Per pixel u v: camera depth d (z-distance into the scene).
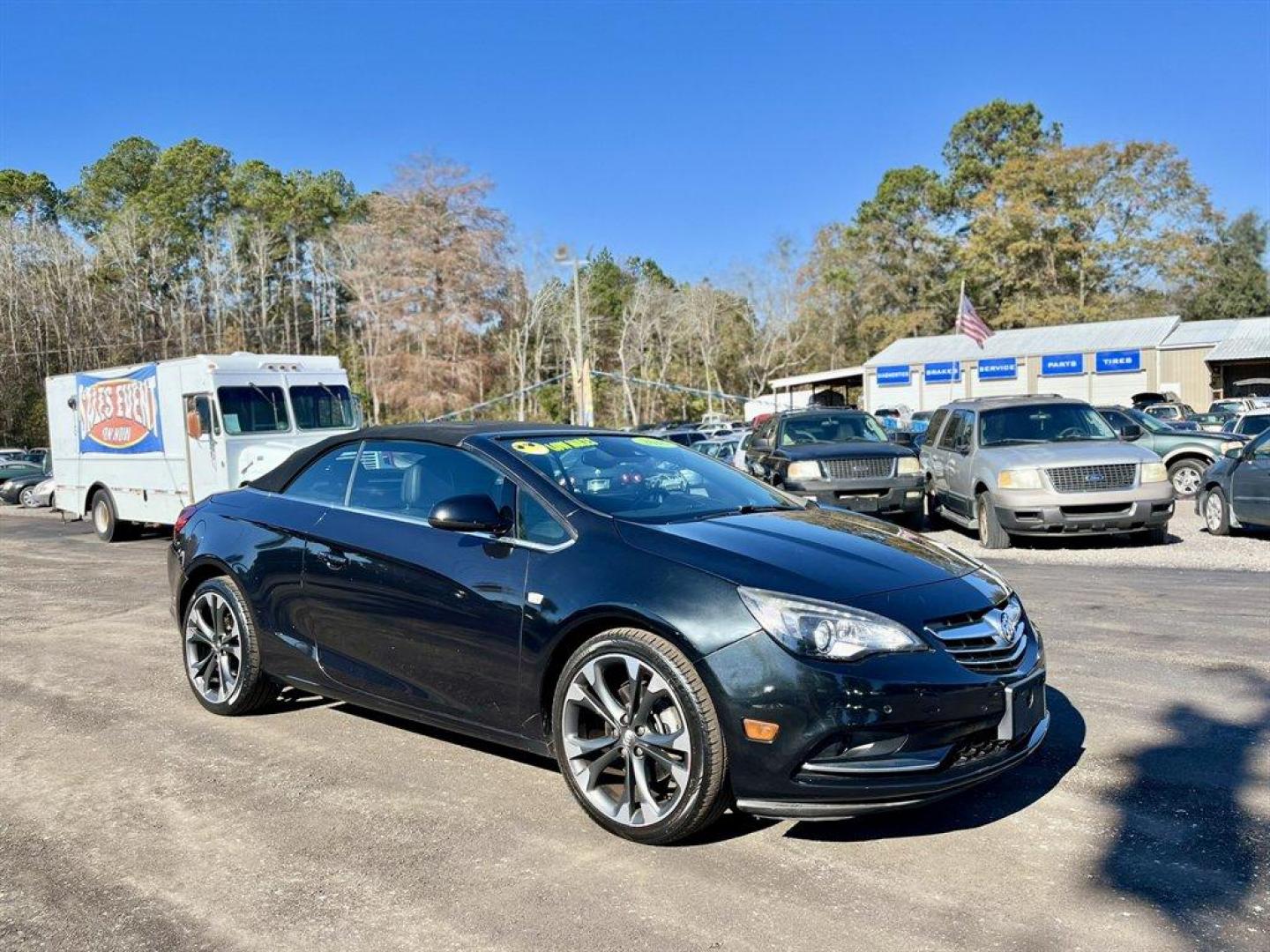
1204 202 60.28
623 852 3.65
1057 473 11.12
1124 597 8.28
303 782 4.45
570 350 64.50
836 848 3.63
